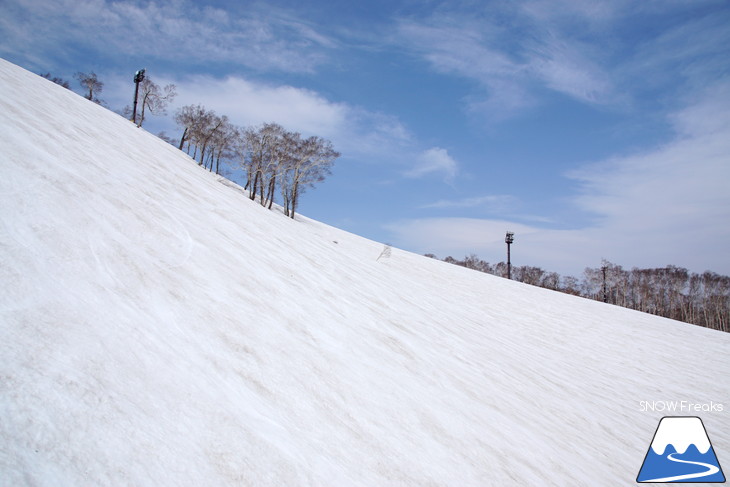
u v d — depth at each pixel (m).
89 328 2.97
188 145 44.12
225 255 6.38
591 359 15.72
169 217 6.52
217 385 3.18
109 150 8.68
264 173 42.44
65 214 4.47
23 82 11.45
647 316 30.94
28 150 5.57
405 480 3.22
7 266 3.12
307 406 3.57
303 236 14.16
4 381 2.12
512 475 4.17
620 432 7.89
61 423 2.09
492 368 8.47
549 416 7.05
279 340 4.55
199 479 2.21
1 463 1.71
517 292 31.41
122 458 2.09
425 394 5.25
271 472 2.55
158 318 3.64
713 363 18.47
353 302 8.02
